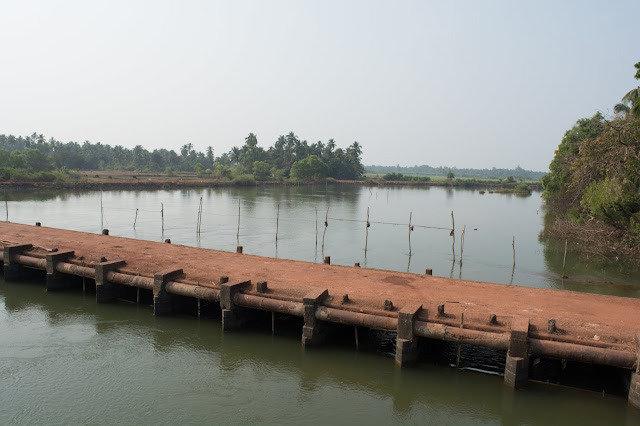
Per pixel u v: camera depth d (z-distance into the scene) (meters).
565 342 13.24
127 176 122.44
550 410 12.85
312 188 127.12
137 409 12.89
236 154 171.38
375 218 59.06
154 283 18.78
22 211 54.72
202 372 14.92
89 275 21.05
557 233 45.75
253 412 12.82
